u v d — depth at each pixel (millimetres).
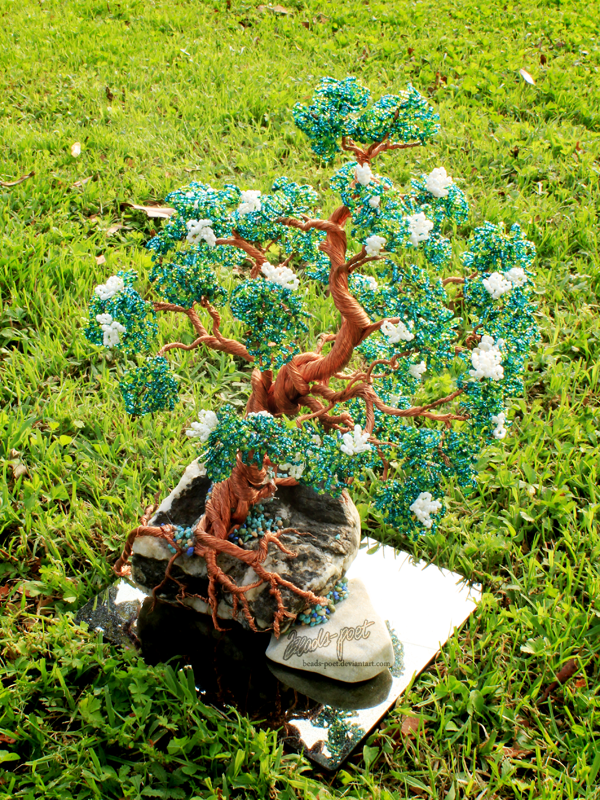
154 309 2146
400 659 2424
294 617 2301
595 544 2805
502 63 6562
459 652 2441
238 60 6410
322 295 3945
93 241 4250
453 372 3582
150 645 2434
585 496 3049
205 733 2152
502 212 4555
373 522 2967
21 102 5625
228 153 5145
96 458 3129
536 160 5176
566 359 3748
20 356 3521
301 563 2371
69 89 5832
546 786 2076
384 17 7305
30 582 2625
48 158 4855
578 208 4715
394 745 2236
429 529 2072
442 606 2611
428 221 1791
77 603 2611
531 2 8055
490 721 2287
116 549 2758
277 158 5129
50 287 3938
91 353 3584
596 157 5355
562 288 4141
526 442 3277
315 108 1938
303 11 7367
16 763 2172
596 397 3521
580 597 2666
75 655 2359
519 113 5863
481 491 3006
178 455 3141
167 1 7598
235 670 2371
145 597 2604
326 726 2248
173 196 2018
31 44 6496
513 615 2527
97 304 2094
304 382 2168
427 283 1896
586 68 6695
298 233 2168
